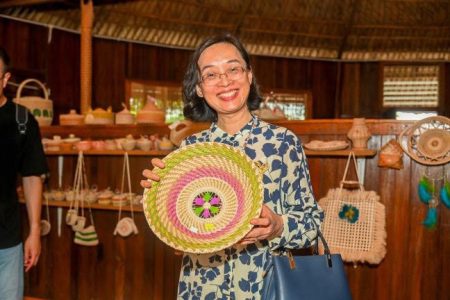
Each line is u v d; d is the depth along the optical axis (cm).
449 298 256
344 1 600
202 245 106
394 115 664
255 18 608
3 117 181
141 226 324
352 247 249
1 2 453
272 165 122
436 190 255
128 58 571
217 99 125
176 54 607
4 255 180
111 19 543
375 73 668
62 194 331
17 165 184
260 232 107
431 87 657
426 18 614
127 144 307
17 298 184
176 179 117
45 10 500
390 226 266
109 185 334
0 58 176
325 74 669
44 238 353
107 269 334
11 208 181
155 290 319
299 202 121
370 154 255
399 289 264
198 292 125
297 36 640
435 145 246
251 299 121
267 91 645
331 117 671
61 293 348
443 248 257
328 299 119
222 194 114
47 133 352
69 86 533
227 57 123
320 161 282
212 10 585
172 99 607
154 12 557
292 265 120
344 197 259
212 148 116
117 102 563
